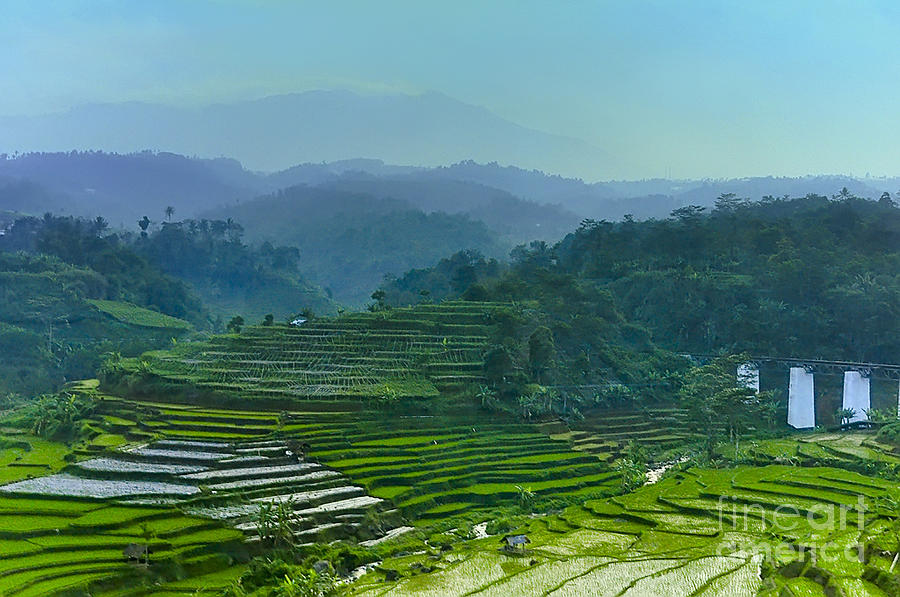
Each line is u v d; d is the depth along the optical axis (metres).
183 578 86.19
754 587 75.25
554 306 194.00
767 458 133.88
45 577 81.19
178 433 128.75
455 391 151.38
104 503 98.75
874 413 162.75
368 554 92.06
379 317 180.75
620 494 118.31
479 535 101.62
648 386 174.88
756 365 179.88
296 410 140.88
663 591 74.94
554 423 149.75
